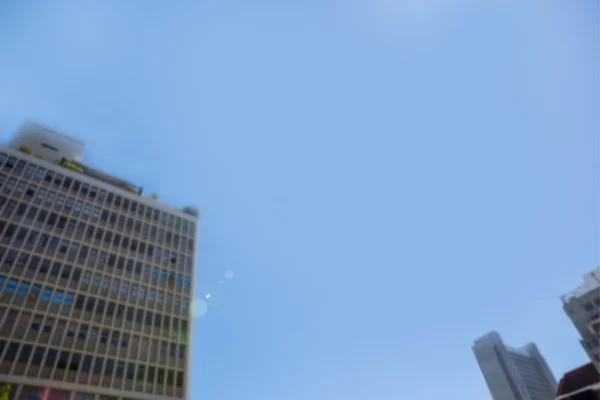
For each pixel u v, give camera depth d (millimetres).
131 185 76562
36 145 71938
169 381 52531
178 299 62438
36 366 43875
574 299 92000
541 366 169750
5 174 57625
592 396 76125
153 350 54094
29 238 53625
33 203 57406
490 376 164375
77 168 68750
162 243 68062
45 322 47719
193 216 77312
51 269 52656
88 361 47750
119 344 51625
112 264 59250
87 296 53250
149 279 61625
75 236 58312
